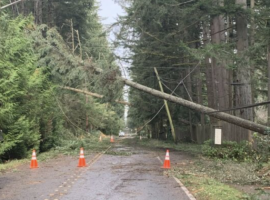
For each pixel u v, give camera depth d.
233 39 20.09
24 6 27.56
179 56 23.69
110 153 19.19
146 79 27.61
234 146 16.78
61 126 22.91
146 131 47.19
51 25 27.50
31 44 19.77
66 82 21.77
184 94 28.23
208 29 24.72
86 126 32.69
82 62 20.08
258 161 11.38
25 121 15.54
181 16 19.48
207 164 13.73
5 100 14.55
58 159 15.98
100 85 19.42
